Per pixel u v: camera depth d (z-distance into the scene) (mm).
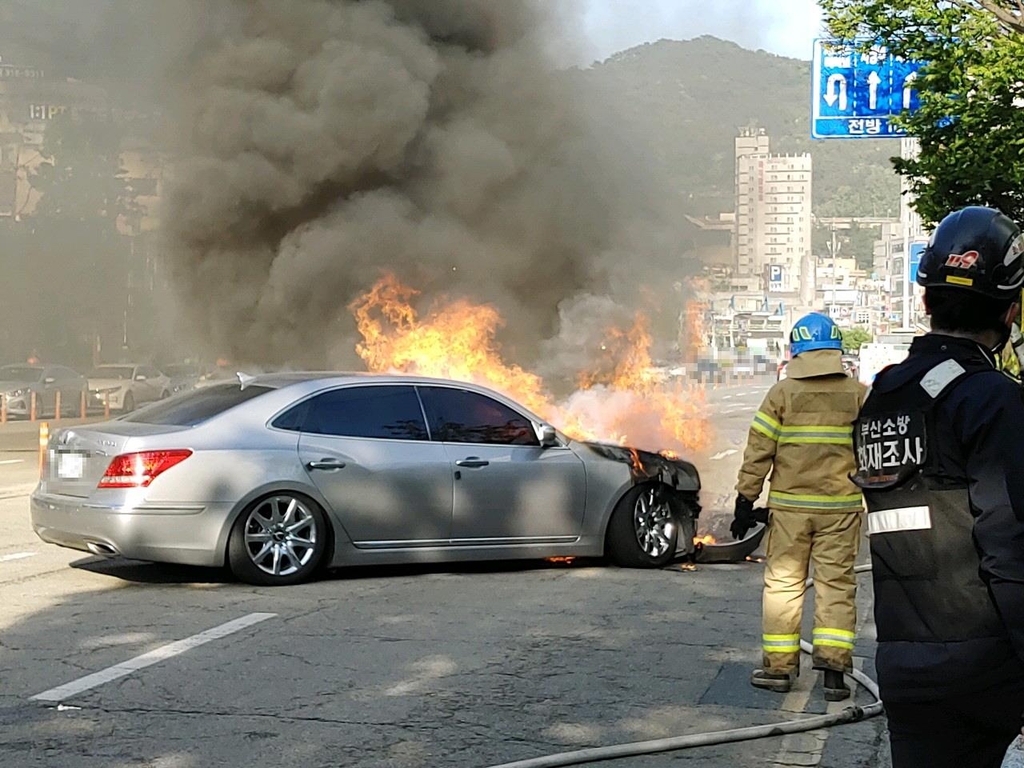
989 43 16859
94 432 8664
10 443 23250
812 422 6191
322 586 8773
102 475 8445
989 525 2811
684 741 5332
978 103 16688
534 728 5586
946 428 2922
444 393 9352
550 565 9906
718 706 5996
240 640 7113
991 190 17062
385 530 8953
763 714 5879
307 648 6957
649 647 7133
